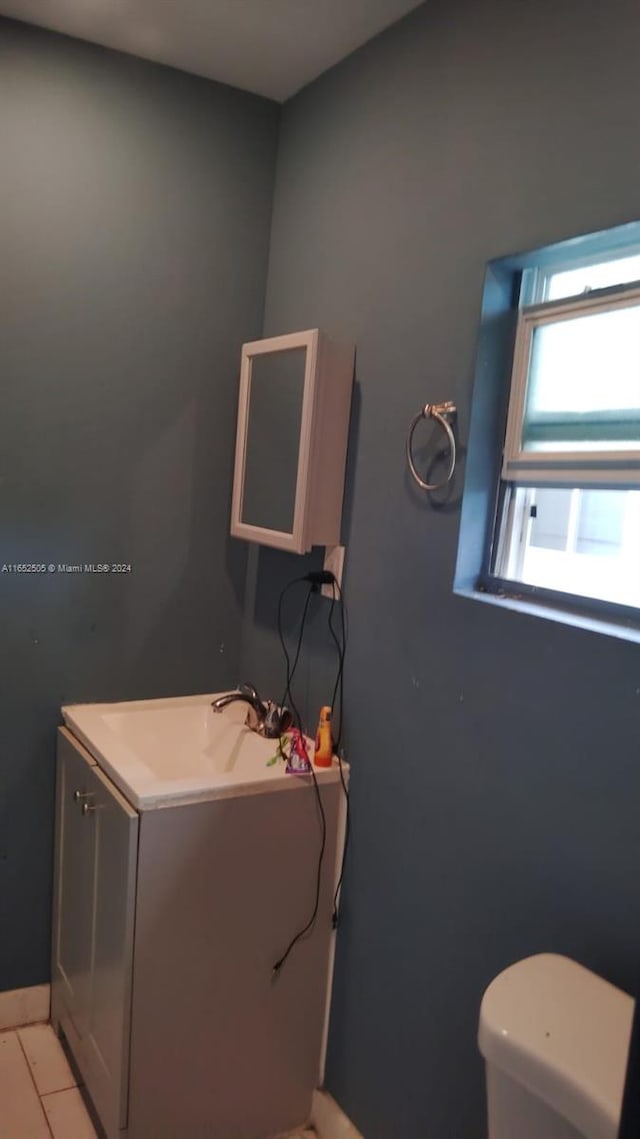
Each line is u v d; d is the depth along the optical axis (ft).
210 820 5.37
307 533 5.86
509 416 4.92
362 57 5.96
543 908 4.29
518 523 4.99
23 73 6.05
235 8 5.65
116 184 6.46
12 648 6.51
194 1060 5.59
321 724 5.91
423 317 5.27
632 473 4.12
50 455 6.46
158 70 6.52
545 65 4.38
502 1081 3.48
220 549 7.30
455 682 4.94
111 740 6.06
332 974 6.11
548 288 4.80
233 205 6.98
